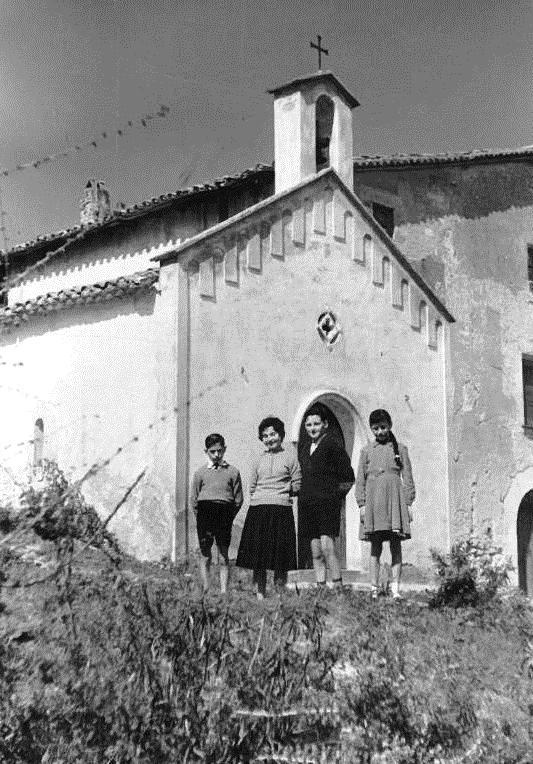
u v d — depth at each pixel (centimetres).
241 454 1455
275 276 1545
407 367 1734
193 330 1427
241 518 1439
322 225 1630
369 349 1675
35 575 598
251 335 1498
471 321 2077
